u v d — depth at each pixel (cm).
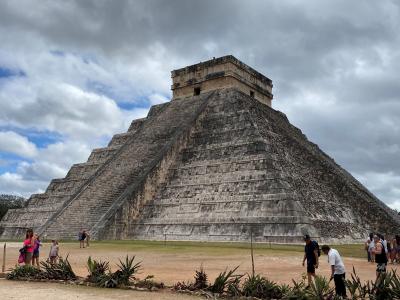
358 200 3922
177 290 1195
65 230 3341
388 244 2258
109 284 1263
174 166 3769
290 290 1102
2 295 1130
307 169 3797
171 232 3303
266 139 3653
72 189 4150
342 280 1080
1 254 2308
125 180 3666
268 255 2198
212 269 1686
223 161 3488
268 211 3014
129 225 3400
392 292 995
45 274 1421
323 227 3122
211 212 3250
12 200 8206
